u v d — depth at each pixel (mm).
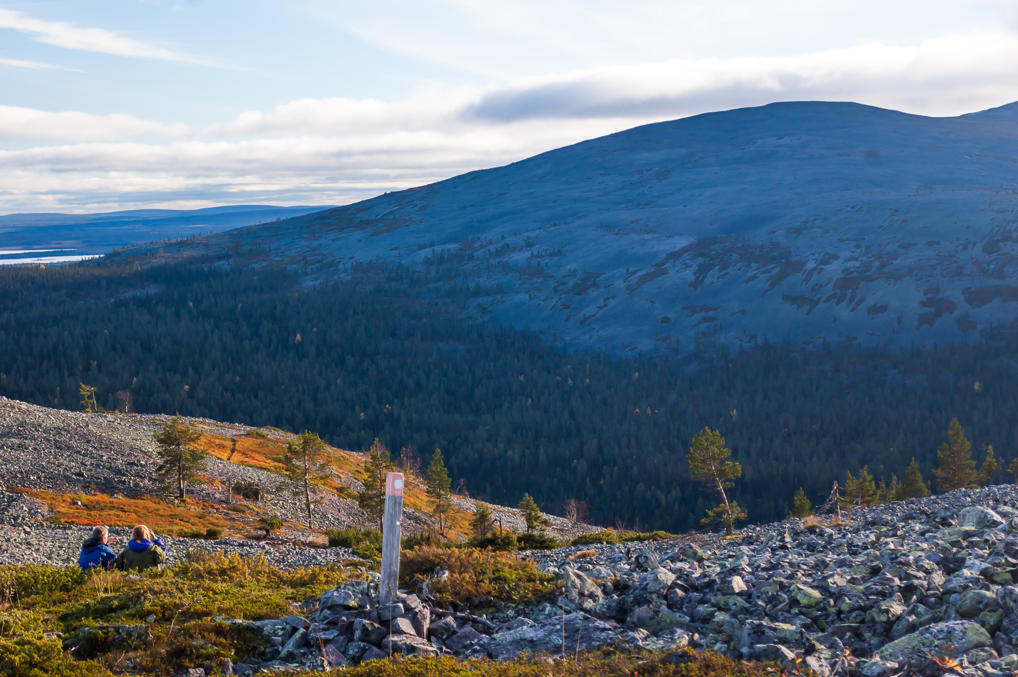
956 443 102812
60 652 9391
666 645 9008
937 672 7137
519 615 11188
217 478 77438
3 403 83375
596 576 13445
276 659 9562
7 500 49219
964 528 15195
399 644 9453
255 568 15906
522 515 132000
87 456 69750
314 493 85812
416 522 94812
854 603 9484
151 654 9227
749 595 10734
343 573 16062
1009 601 8305
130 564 15305
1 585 13633
